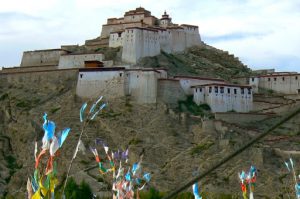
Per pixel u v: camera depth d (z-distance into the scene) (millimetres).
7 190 153125
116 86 178625
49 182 23047
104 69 180500
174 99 180750
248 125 173500
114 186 38469
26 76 197375
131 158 157500
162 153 158750
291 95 196625
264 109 185750
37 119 178375
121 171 38875
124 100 176625
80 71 183375
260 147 152250
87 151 159500
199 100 183875
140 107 174875
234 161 147500
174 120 170500
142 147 160500
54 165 23734
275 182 138750
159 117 170875
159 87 179250
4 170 162375
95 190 130375
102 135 167250
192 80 188500
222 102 183000
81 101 181125
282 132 168875
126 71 179625
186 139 164125
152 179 146875
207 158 151750
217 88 182875
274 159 150875
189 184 13430
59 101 183375
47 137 23281
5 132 180750
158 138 164375
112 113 173375
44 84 193250
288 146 158375
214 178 141375
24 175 155875
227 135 161250
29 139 172875
